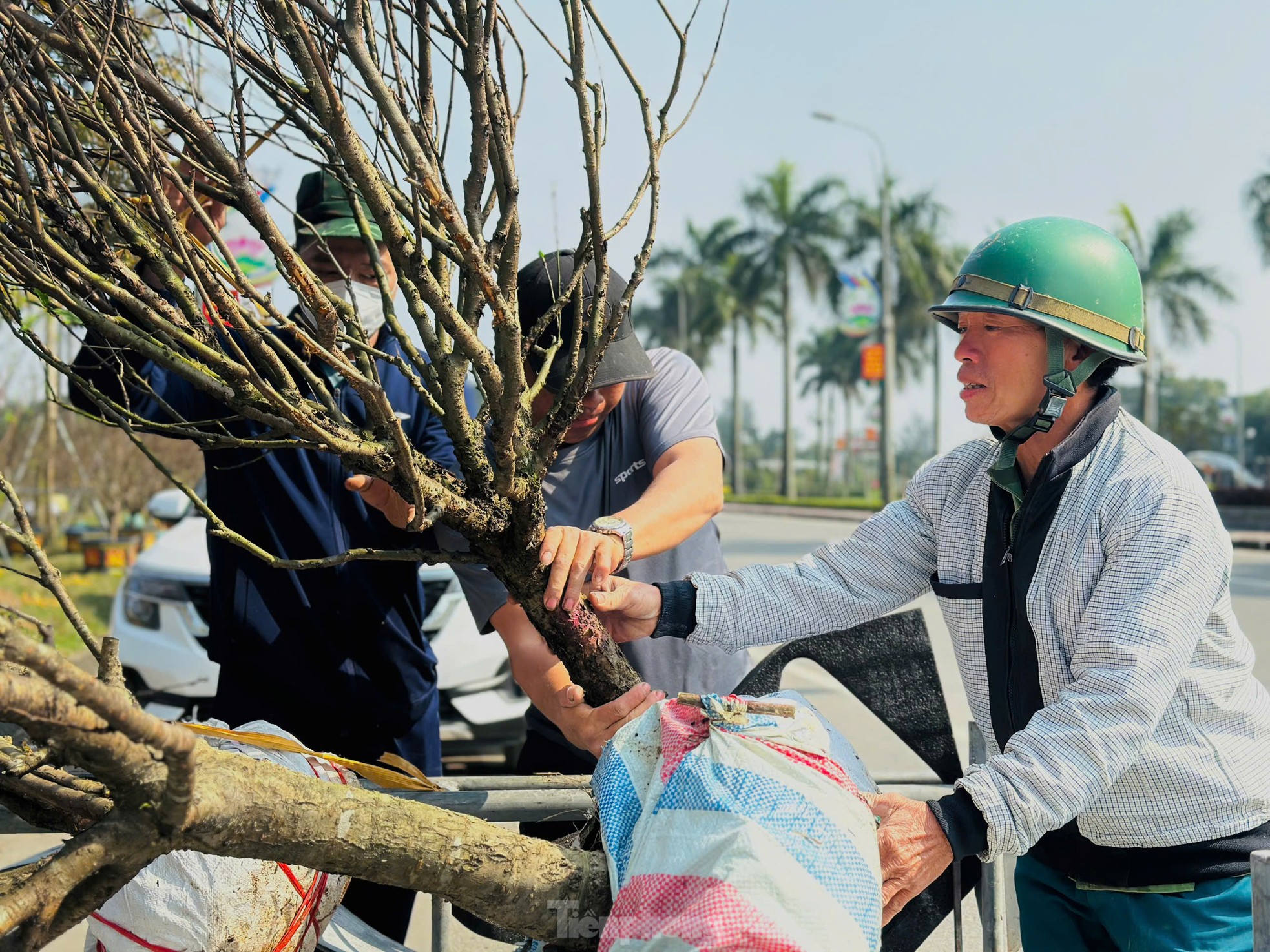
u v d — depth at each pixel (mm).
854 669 2258
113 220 1440
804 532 27328
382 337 2498
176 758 1057
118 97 1271
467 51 1395
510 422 1506
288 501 2486
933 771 2250
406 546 2570
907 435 85562
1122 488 1712
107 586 11891
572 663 1842
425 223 1431
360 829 1292
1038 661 1798
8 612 1341
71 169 1416
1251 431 73500
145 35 1630
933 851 1538
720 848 1340
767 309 49844
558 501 2363
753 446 88188
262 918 1562
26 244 1472
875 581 2070
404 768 1993
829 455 74000
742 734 1477
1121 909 1831
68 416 14680
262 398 1439
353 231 2264
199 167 1534
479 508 1655
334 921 1959
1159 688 1597
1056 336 1764
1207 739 1750
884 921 1568
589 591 1934
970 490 1945
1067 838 1873
